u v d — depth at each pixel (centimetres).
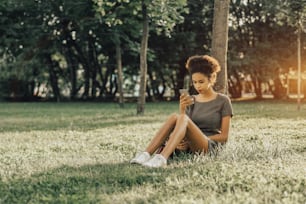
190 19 3325
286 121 1373
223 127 656
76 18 2483
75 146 823
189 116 674
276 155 661
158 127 1212
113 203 406
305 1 1911
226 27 1113
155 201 404
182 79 3966
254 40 3497
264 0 2836
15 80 3928
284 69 3478
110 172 540
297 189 449
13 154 721
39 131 1144
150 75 3984
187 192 438
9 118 1677
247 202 395
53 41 3347
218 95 668
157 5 1639
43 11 2941
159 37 3331
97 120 1516
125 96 4447
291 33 3206
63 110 2228
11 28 2922
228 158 615
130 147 802
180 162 588
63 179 507
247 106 2544
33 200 425
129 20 1841
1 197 440
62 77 4081
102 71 4397
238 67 3431
